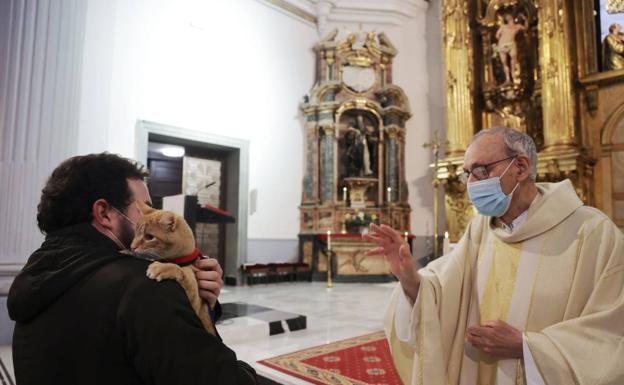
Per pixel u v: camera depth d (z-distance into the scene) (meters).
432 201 10.64
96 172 1.06
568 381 1.28
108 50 6.45
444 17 10.28
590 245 1.46
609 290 1.36
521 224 1.59
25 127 4.35
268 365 3.56
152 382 0.86
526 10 9.69
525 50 9.72
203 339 0.88
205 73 8.57
